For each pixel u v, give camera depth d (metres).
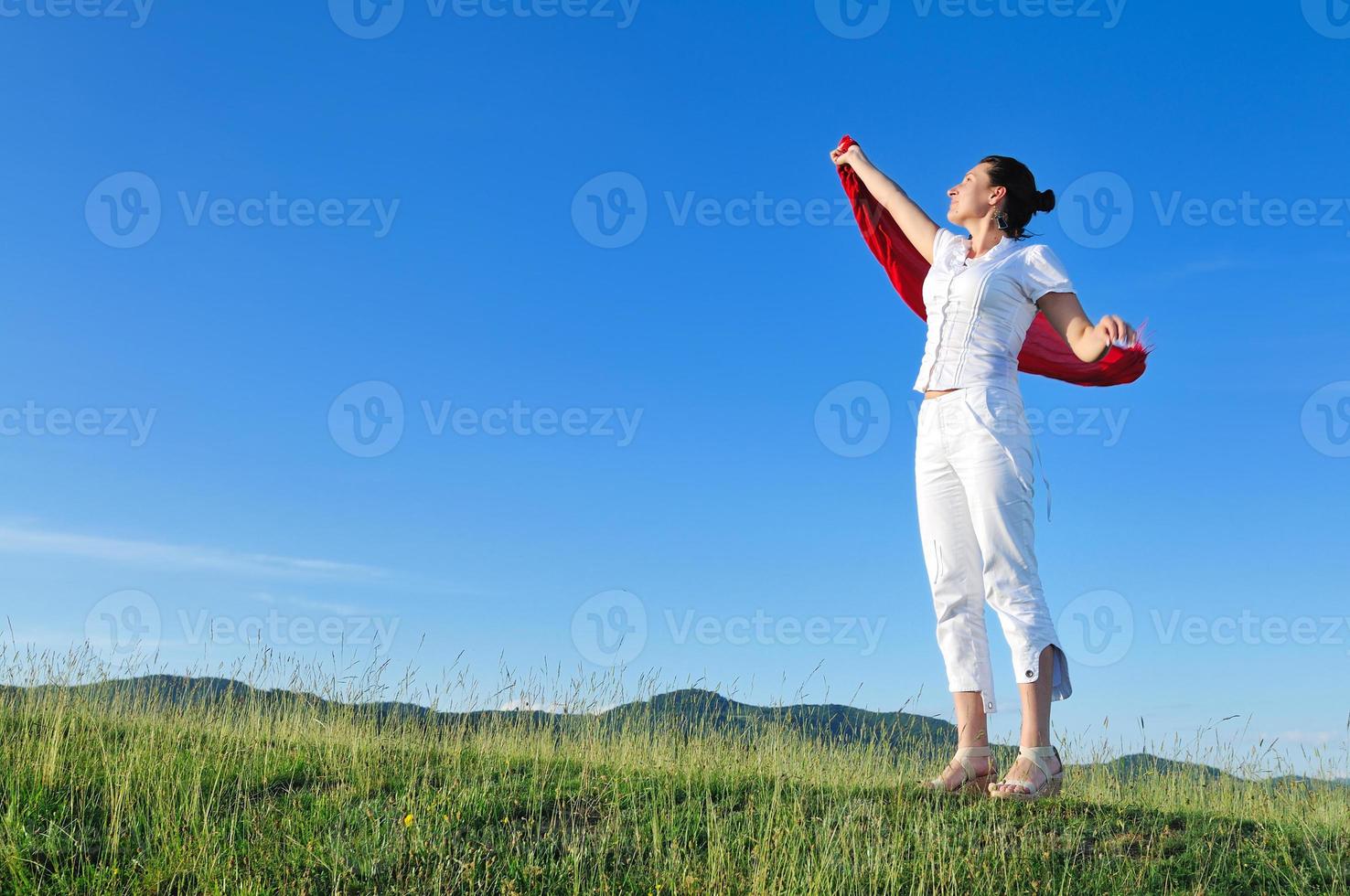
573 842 4.25
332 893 3.78
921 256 5.16
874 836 4.28
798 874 3.95
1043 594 4.47
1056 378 4.94
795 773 5.45
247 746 6.07
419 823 4.42
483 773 5.40
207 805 4.53
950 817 4.45
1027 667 4.39
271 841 4.19
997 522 4.36
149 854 4.06
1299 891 3.86
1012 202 4.55
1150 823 4.55
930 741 6.25
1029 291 4.41
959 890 3.85
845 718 6.55
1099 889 3.87
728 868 3.98
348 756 5.81
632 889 3.84
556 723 6.69
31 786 4.81
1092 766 6.28
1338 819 5.02
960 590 4.64
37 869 3.92
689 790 5.03
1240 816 4.95
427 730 6.56
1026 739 4.46
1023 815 4.44
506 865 4.00
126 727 6.39
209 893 3.70
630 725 6.32
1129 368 4.69
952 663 4.72
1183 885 3.94
